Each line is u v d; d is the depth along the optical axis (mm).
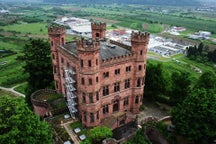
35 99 78750
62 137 62719
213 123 56469
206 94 58969
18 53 174375
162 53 189375
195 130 56312
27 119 46188
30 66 92625
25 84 116500
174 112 62000
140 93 73500
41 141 47438
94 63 58375
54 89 88125
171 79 85438
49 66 94875
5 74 131125
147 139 61438
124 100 72500
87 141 58000
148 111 78688
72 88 67688
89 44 56719
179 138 63844
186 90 76875
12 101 47469
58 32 73062
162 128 65438
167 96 87938
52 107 73875
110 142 58656
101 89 64625
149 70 81875
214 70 153375
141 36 64625
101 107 67125
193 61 172125
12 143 41562
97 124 66750
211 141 61562
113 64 64062
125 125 68688
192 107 57344
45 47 95500
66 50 68188
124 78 68750
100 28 80438
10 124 43469
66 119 70312
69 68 68938
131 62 68062
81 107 64938
